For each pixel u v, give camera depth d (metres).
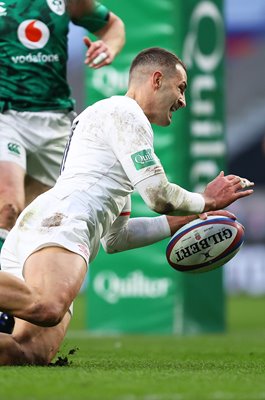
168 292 33.38
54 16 19.61
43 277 14.50
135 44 33.19
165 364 17.23
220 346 25.70
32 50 19.52
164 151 32.78
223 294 34.19
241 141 78.44
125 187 15.72
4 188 18.45
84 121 15.87
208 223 15.98
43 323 14.38
